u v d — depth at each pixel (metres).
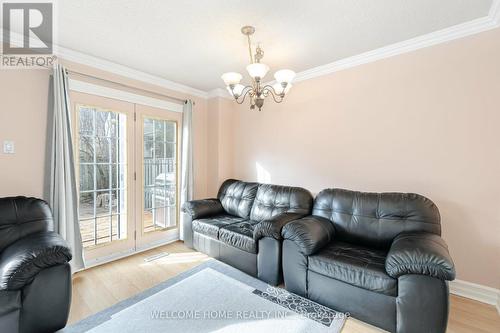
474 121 2.11
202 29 2.17
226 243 2.74
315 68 3.03
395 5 1.83
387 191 2.58
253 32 2.21
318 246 2.06
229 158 4.10
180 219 3.62
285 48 2.53
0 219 1.88
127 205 3.12
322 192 2.69
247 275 2.52
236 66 3.01
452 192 2.22
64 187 2.41
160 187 3.52
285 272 2.19
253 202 3.26
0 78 2.17
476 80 2.09
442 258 1.48
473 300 2.11
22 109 2.28
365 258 1.92
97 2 1.80
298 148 3.27
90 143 2.80
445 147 2.25
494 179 2.04
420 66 2.36
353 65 2.77
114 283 2.37
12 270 1.45
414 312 1.54
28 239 1.76
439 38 2.23
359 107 2.75
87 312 1.91
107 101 2.91
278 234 2.24
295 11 1.90
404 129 2.46
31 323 1.51
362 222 2.30
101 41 2.39
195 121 3.94
